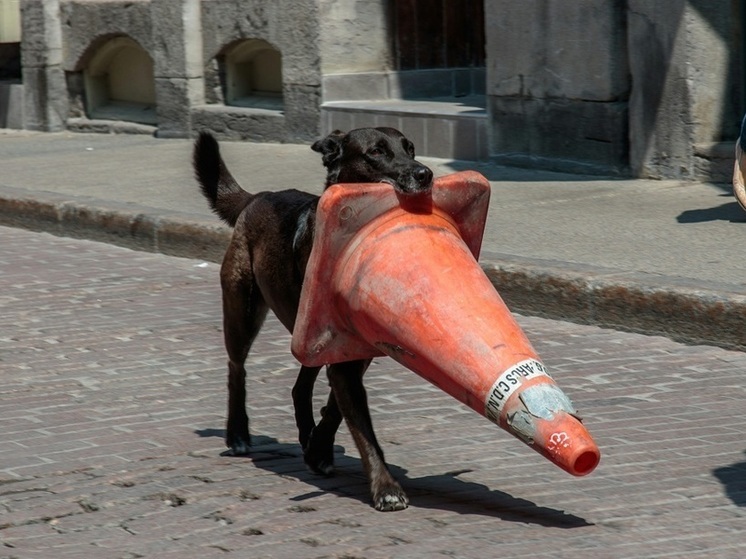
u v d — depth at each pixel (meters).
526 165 13.96
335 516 5.43
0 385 7.78
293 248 5.78
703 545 4.95
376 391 7.44
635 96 12.77
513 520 5.30
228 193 6.70
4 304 10.05
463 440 6.49
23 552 5.08
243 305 6.28
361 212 5.35
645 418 6.75
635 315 8.57
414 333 5.18
